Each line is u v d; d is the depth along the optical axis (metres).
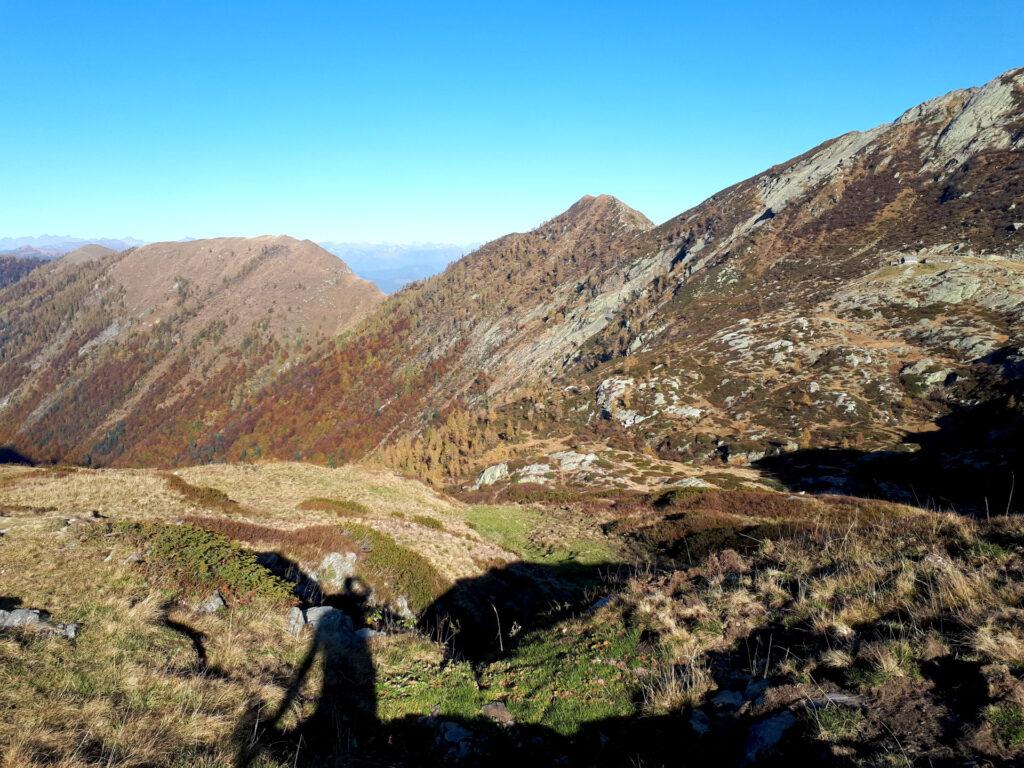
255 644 10.46
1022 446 42.88
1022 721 5.26
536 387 107.62
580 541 28.95
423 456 87.88
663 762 6.82
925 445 51.03
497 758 7.67
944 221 102.94
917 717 5.86
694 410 70.00
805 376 71.00
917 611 7.69
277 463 38.78
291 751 7.64
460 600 18.80
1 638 8.34
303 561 17.50
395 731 8.66
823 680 7.04
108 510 19.72
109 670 8.20
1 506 19.16
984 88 140.88
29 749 6.11
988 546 8.99
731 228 146.50
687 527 27.67
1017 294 73.25
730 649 8.92
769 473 51.97
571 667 9.58
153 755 6.60
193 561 12.83
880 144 146.25
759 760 6.12
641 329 115.81
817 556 11.23
